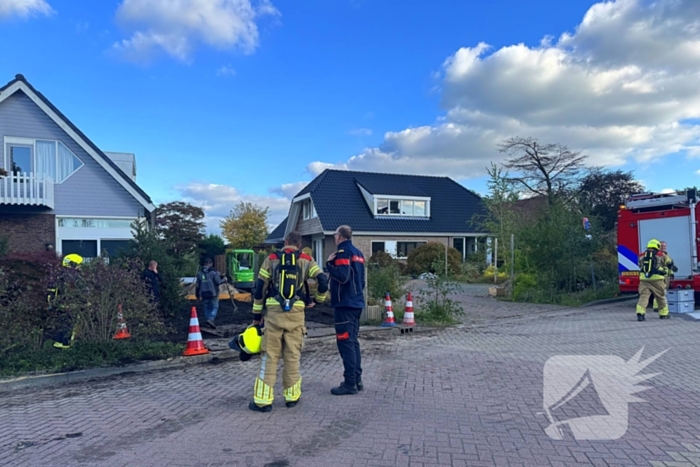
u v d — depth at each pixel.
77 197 19.05
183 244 32.34
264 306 5.73
